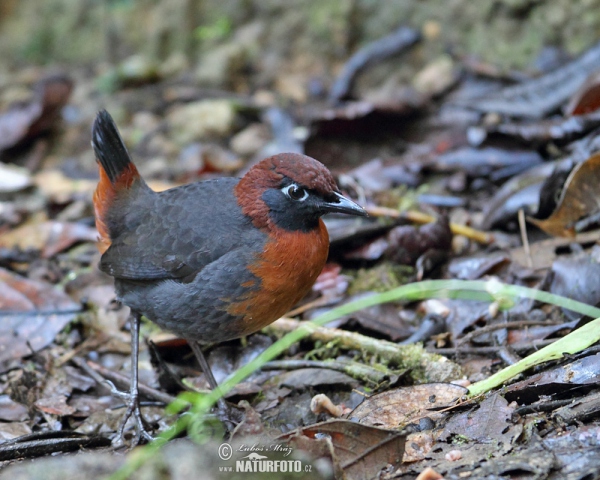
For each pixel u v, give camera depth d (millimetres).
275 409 8477
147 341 9703
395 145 13250
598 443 6602
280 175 8078
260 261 8125
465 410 7551
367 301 9383
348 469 6809
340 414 8086
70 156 15422
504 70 14008
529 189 10711
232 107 15305
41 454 7914
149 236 8641
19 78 17812
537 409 7219
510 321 9188
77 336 10234
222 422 8391
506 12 14289
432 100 13961
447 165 12070
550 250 9977
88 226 12609
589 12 13547
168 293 8500
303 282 8398
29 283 10703
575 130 11219
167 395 8969
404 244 10453
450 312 9508
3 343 9969
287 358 9477
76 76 17609
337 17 15906
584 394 7363
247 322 8477
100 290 10891
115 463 7242
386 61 15203
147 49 17438
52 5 18344
